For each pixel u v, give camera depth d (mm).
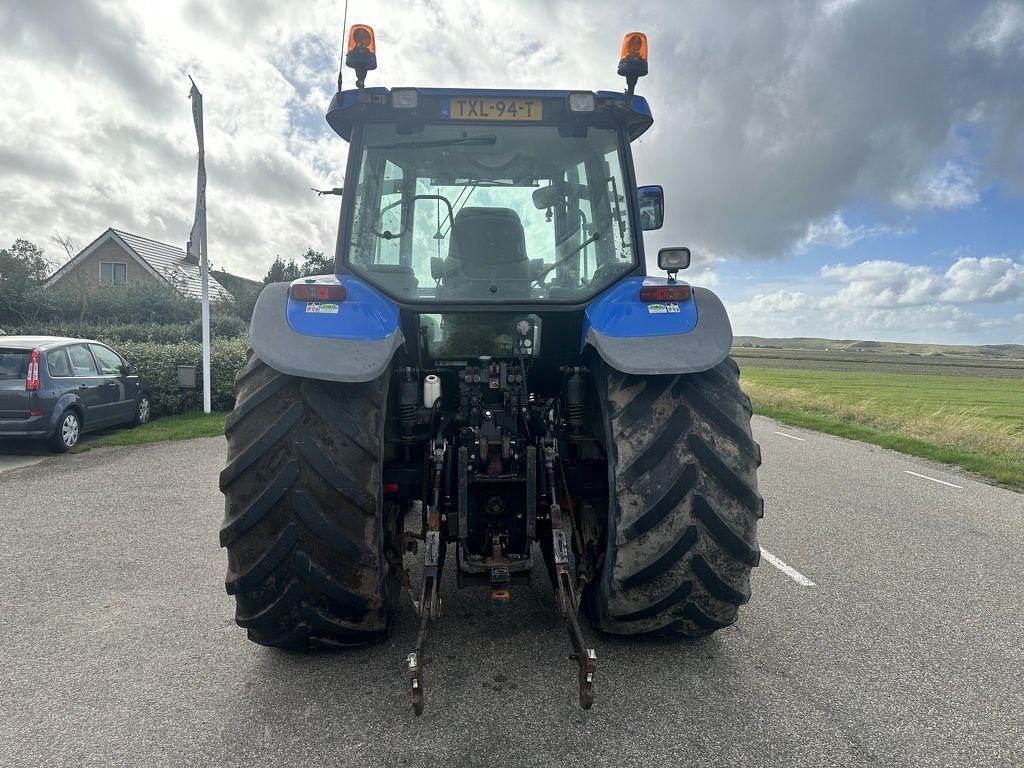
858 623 3330
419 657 2178
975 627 3301
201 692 2572
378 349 2445
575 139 3107
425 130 3068
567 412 2930
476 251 3035
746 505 2482
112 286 25281
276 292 2605
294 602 2455
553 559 2557
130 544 4547
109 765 2133
